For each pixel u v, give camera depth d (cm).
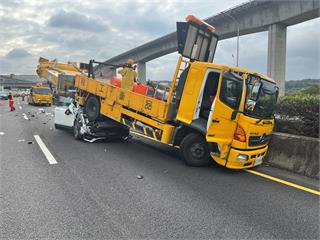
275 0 2486
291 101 742
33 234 341
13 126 1279
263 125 613
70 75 1584
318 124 673
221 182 554
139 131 782
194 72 656
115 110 857
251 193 496
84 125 930
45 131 1140
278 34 2588
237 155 591
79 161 681
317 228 372
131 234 345
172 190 500
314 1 2177
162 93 754
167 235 345
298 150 645
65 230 351
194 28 695
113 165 655
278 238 346
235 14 2908
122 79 887
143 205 432
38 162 660
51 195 462
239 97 584
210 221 385
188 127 676
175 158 753
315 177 597
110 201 444
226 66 610
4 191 474
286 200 467
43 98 3086
